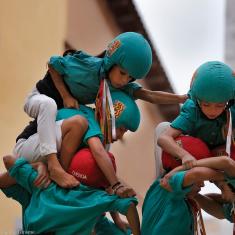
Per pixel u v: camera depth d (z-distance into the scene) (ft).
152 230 24.26
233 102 25.07
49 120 25.12
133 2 76.69
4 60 45.32
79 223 23.54
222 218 26.91
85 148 25.27
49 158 24.64
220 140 25.68
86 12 69.00
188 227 24.34
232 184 23.73
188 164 23.59
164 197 24.45
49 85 27.35
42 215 23.82
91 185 24.61
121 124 26.22
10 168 24.98
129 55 25.62
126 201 23.45
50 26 54.80
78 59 26.86
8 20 46.68
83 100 27.32
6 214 41.75
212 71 23.94
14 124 45.32
